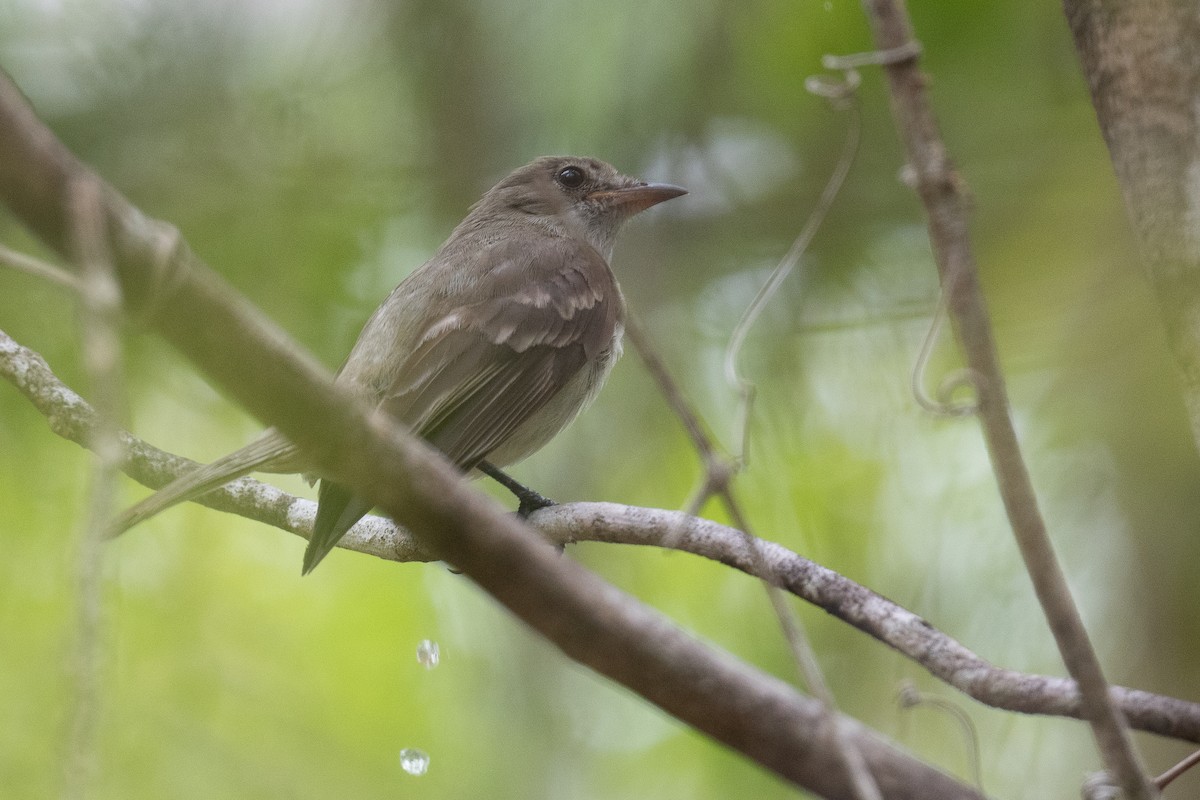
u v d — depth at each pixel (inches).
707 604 445.4
